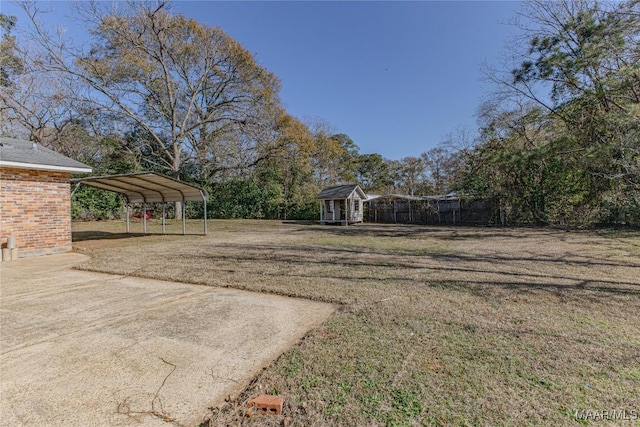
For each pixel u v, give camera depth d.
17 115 17.36
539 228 13.20
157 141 20.44
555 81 10.55
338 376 2.17
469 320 3.15
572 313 3.32
